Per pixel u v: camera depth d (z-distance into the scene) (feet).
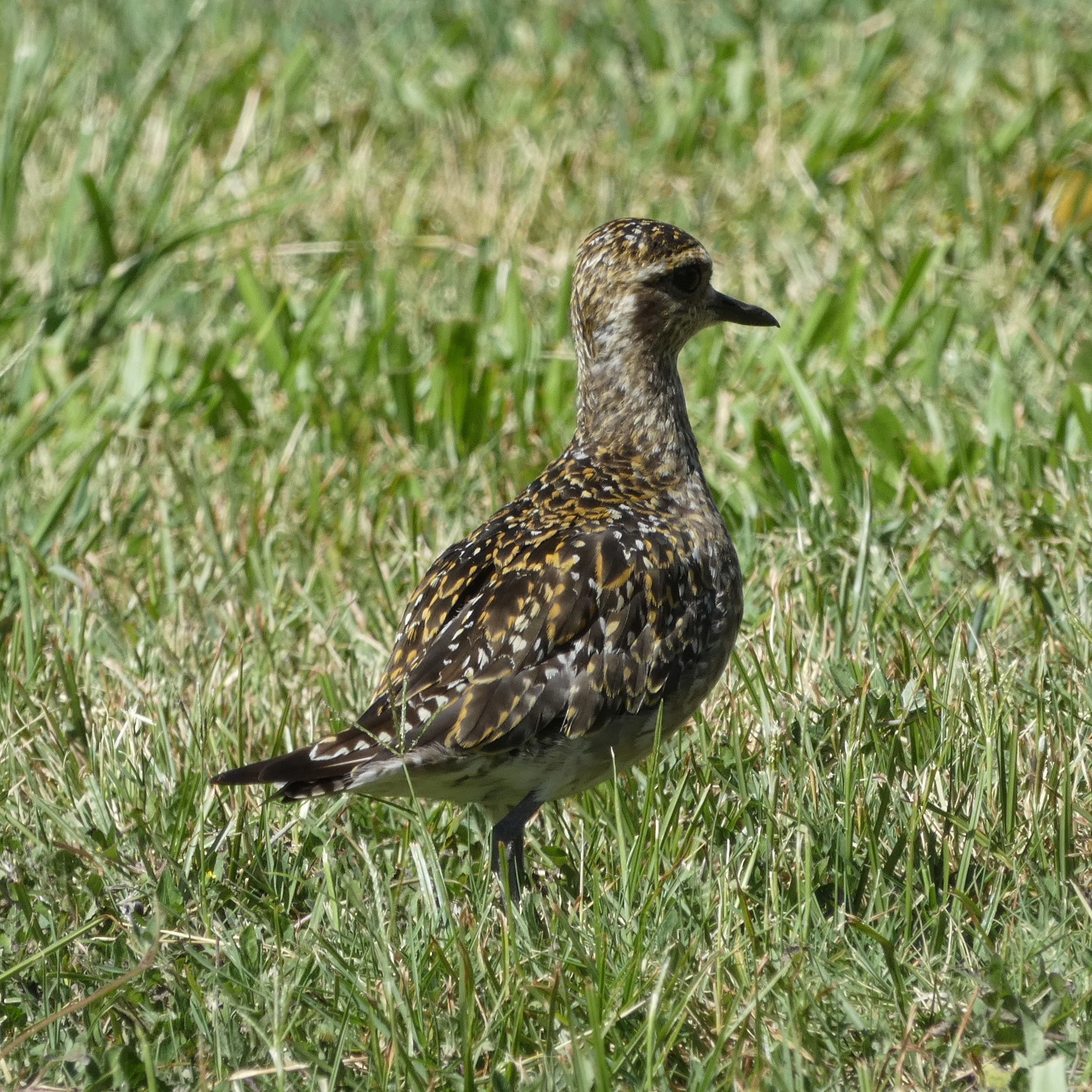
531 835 39.60
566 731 35.35
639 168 79.51
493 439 58.54
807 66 89.10
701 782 38.14
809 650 42.50
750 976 31.68
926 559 48.14
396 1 105.50
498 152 80.43
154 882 36.06
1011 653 43.39
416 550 50.78
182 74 90.74
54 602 49.37
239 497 55.06
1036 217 68.74
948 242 67.77
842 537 49.24
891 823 36.60
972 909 32.83
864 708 38.01
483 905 35.27
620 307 39.73
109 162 75.77
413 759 34.19
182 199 77.51
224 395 61.93
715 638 37.88
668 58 93.45
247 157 73.97
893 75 82.94
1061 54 86.53
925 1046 30.22
